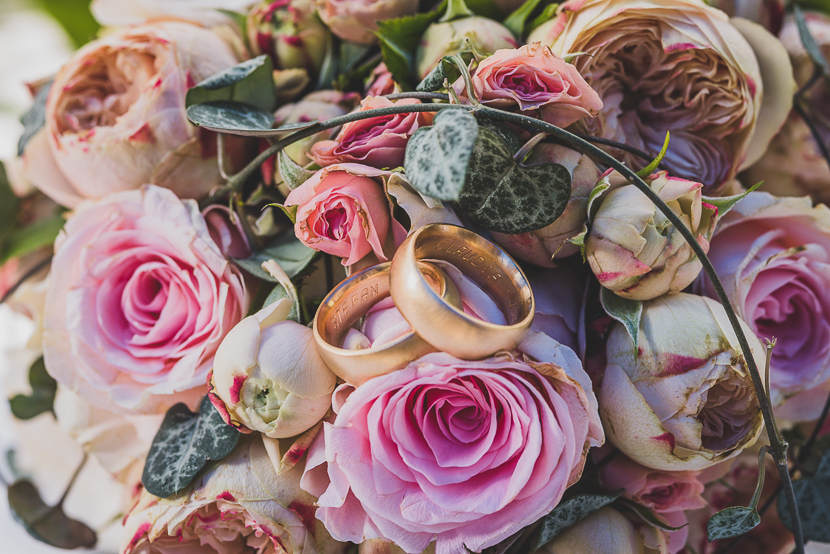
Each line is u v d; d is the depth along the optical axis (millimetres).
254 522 162
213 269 174
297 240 178
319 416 157
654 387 159
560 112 163
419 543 152
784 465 155
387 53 180
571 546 162
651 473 169
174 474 166
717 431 166
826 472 186
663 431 157
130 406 177
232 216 180
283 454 160
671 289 161
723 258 181
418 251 160
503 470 153
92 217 184
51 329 185
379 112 153
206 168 184
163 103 181
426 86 167
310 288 176
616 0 175
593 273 166
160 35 185
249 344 153
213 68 187
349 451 150
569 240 156
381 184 160
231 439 165
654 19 177
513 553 166
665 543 169
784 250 180
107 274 182
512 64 161
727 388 161
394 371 150
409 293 144
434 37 178
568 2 176
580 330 166
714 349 156
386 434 152
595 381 166
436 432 157
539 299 165
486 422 154
